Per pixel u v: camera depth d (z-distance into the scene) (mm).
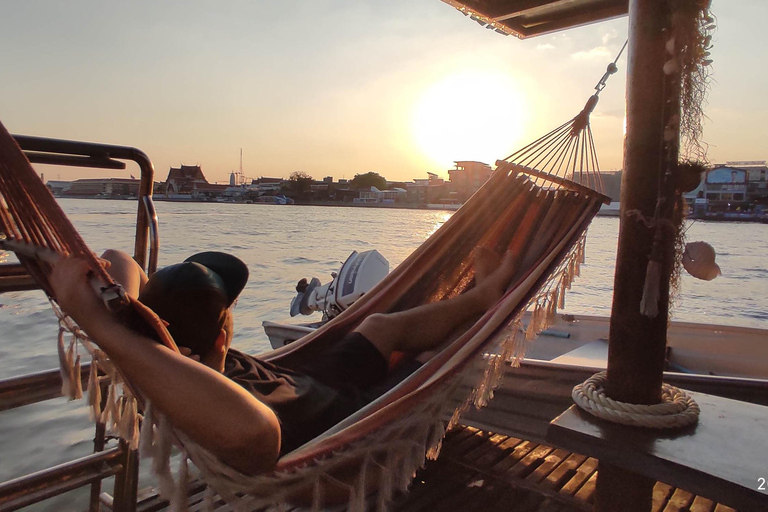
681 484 1354
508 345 2074
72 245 1138
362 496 1462
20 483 1655
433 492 2496
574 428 1555
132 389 1215
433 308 2439
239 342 6867
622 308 1593
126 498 1898
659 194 1505
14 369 5297
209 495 1259
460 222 2916
